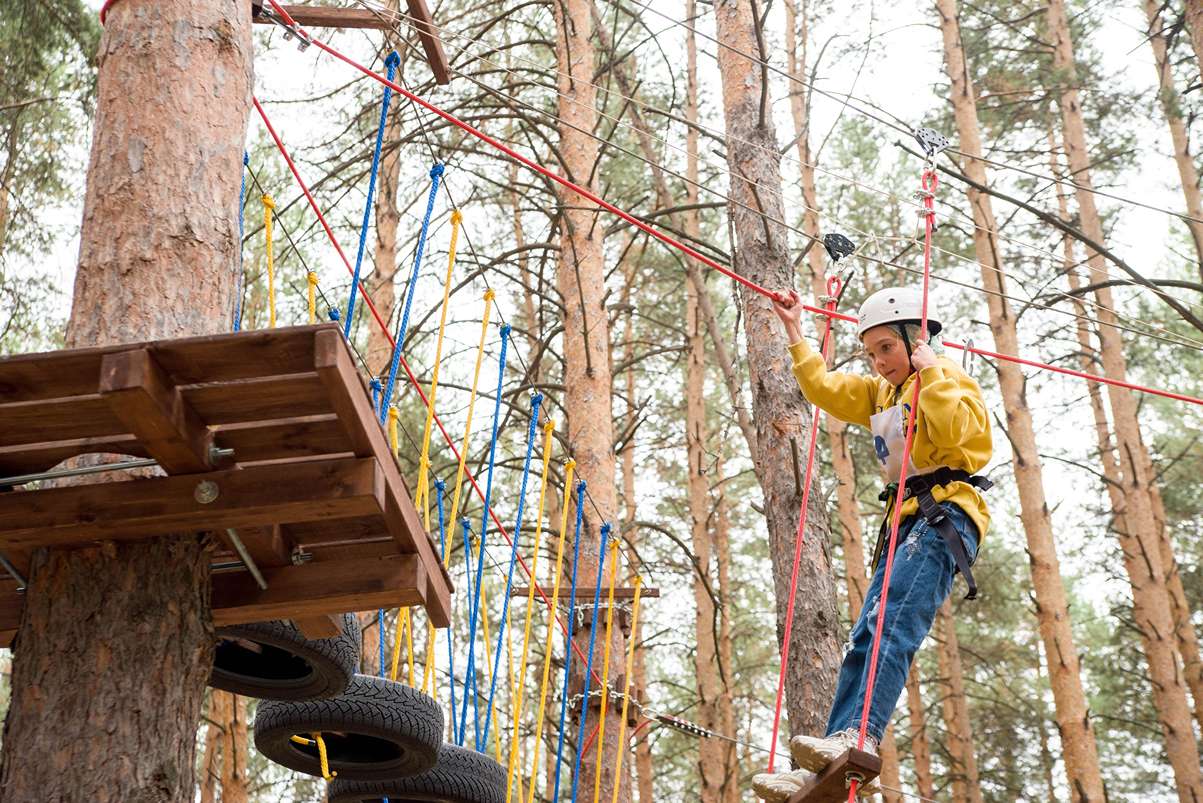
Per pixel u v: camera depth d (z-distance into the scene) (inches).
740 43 408.8
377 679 237.9
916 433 179.6
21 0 497.0
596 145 518.6
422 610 732.0
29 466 164.2
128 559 164.9
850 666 175.3
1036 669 907.4
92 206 181.3
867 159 778.8
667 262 729.0
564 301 504.4
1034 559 579.8
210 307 179.2
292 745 250.1
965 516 176.2
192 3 196.9
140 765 154.8
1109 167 725.9
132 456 167.0
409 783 261.3
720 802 636.7
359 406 154.4
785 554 350.9
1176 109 609.3
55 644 159.9
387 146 447.5
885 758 661.3
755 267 378.6
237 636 207.9
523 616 772.6
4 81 499.2
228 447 161.8
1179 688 609.6
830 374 199.6
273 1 239.1
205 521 160.2
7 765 154.3
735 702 920.3
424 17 258.4
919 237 751.1
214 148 189.0
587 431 472.4
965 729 741.9
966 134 636.1
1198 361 756.6
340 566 183.2
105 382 143.6
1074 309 687.1
